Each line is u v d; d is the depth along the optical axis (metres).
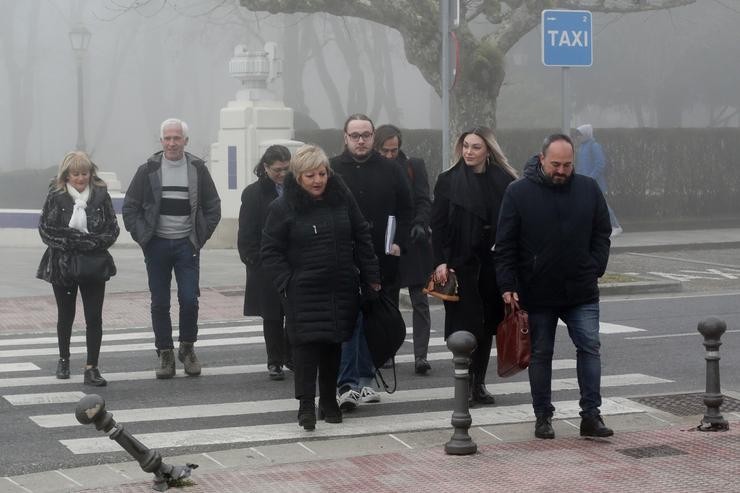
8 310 19.66
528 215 10.01
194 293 13.43
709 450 9.68
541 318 10.16
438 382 13.08
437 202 11.37
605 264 10.16
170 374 13.48
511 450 9.80
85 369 13.13
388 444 10.23
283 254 10.53
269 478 8.95
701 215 35.62
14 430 10.96
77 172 12.77
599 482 8.70
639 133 34.75
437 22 28.78
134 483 8.95
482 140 11.20
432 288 11.38
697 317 18.06
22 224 32.53
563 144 9.91
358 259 10.67
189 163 13.18
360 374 11.98
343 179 11.80
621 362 14.40
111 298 20.86
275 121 29.48
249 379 13.43
